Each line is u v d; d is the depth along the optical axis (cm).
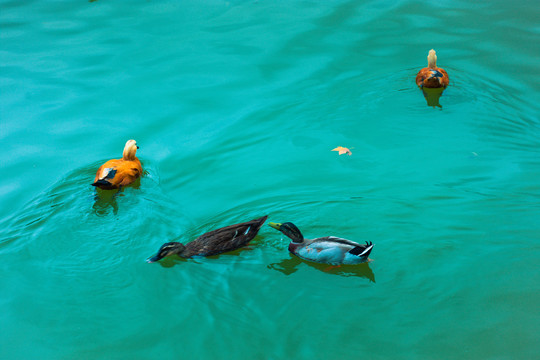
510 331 726
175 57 1670
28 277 914
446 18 1841
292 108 1421
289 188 1125
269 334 761
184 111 1422
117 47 1744
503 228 942
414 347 714
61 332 795
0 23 1947
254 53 1677
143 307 838
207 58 1655
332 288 848
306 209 1049
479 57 1580
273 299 834
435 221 975
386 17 1878
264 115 1397
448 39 1695
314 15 1920
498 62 1546
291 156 1241
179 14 1986
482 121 1320
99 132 1345
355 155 1228
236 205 1088
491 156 1189
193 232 1020
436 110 1375
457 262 868
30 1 2147
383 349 716
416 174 1140
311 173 1172
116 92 1502
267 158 1239
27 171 1214
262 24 1870
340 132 1320
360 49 1680
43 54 1719
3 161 1242
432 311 775
